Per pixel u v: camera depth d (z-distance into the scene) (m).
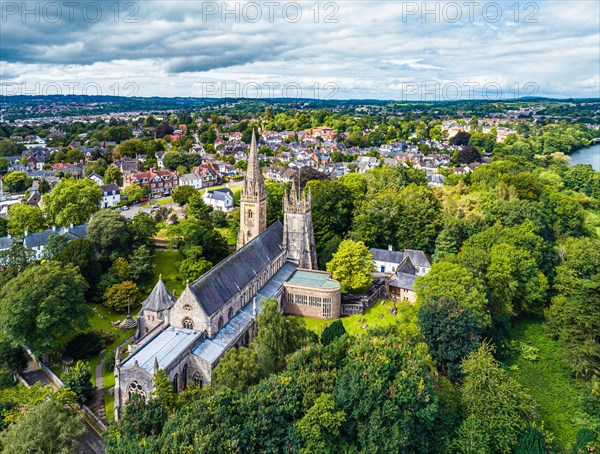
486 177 197.62
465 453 66.50
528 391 88.31
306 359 70.81
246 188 132.88
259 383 66.81
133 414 61.00
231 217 181.75
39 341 91.38
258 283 113.44
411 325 90.06
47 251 129.00
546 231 155.50
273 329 82.06
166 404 65.94
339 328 92.75
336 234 153.12
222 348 87.06
